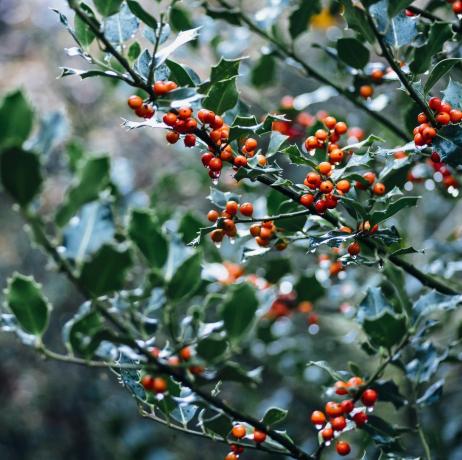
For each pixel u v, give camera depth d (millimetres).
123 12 921
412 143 905
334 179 894
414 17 987
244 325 1057
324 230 987
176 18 1142
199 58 1256
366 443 1044
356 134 1082
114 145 2605
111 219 1050
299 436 1484
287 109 1111
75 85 2689
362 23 940
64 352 2410
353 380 981
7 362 2428
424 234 1522
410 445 1302
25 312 1012
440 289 1016
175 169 1766
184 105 868
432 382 1422
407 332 1005
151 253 1047
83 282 1023
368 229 915
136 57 926
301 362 1268
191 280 1033
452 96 917
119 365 975
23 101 1047
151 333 1034
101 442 2139
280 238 952
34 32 2873
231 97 904
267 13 1133
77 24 917
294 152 888
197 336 1020
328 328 1485
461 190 1123
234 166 892
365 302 1023
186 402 966
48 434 2270
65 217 1045
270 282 1156
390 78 1028
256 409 1535
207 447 1973
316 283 1150
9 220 2760
